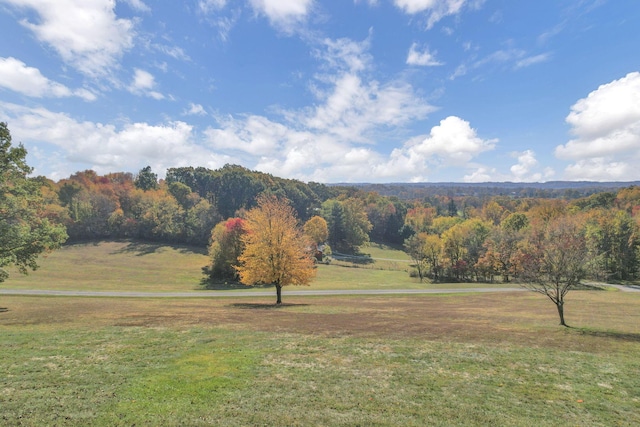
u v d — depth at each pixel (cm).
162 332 1352
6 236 2106
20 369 857
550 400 750
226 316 1909
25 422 579
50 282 4797
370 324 1644
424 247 6606
